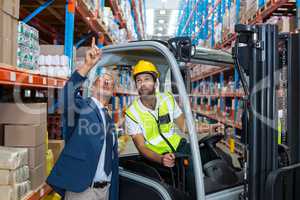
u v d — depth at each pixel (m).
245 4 5.39
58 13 3.81
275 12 4.42
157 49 2.09
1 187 1.66
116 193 2.22
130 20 8.00
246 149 2.08
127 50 2.31
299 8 3.31
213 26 8.44
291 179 2.03
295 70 2.04
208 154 2.56
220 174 2.27
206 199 2.00
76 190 1.99
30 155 1.95
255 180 1.98
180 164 2.20
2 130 1.97
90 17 3.77
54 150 2.56
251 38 2.01
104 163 2.12
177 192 2.04
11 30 1.82
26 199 1.79
